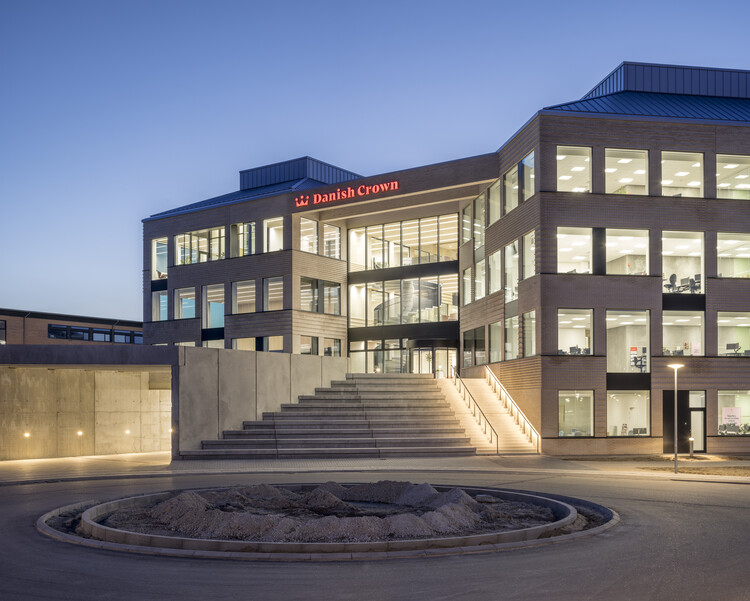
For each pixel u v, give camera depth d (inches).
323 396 1405.0
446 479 924.0
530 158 1414.9
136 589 379.6
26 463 1112.2
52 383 1219.9
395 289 1996.8
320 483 807.7
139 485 839.7
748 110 1518.2
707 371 1366.9
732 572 421.7
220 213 2050.9
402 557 454.0
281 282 1916.8
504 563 440.5
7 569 422.3
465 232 1841.8
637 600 363.6
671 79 1638.8
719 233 1395.2
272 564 435.2
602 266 1353.3
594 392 1331.2
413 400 1454.2
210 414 1194.0
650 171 1378.0
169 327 2148.1
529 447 1310.3
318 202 1861.5
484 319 1678.2
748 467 1105.4
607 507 670.5
